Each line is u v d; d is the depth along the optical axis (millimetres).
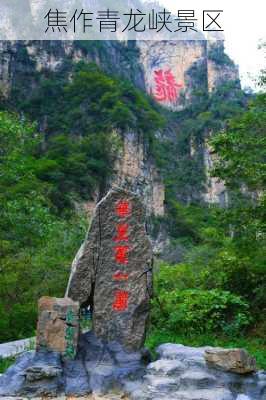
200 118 72125
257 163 9438
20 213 11539
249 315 9516
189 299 9289
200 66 87875
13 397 5082
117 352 5969
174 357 5902
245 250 9844
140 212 6500
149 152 50938
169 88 83750
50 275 12523
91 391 5297
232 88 76875
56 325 5820
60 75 52250
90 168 43188
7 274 11648
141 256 6406
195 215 51469
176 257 33281
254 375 5344
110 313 6238
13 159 11578
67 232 15828
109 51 72188
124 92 51469
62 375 5410
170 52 86625
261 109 9945
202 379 5141
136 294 6312
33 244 12758
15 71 50000
